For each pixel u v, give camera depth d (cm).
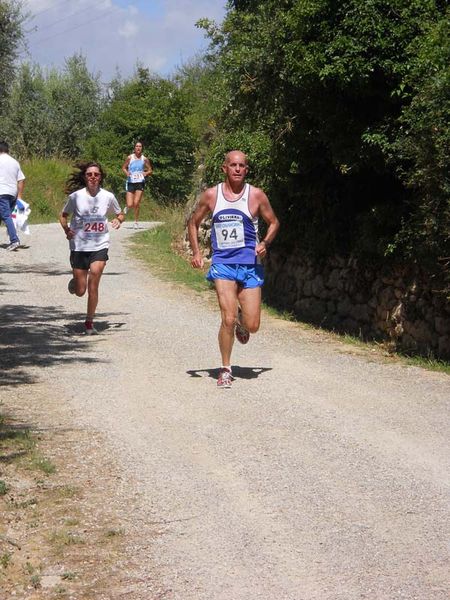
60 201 2623
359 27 941
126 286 1372
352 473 577
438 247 897
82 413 714
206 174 1569
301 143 1168
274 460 601
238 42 1282
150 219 2603
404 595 413
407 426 683
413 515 509
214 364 895
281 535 481
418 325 976
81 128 3831
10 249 1695
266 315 1223
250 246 800
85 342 988
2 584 429
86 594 418
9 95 3594
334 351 983
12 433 649
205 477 570
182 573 438
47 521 502
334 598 411
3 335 1016
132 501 530
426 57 894
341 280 1152
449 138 855
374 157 1017
